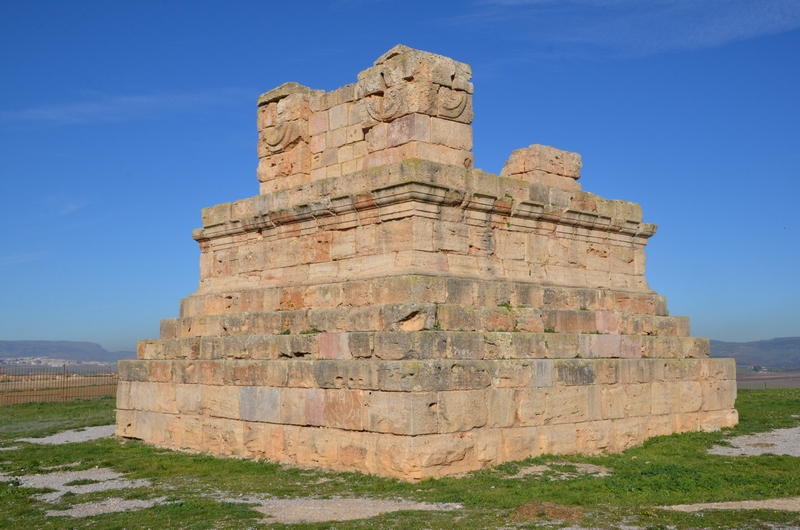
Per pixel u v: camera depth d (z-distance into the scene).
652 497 14.59
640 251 24.56
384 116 19.98
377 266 19.02
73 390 56.03
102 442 24.77
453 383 17.23
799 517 12.82
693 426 23.64
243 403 20.75
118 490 16.98
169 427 23.27
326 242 20.56
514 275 20.45
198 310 23.98
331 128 22.25
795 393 35.19
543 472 17.31
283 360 19.81
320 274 20.59
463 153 20.16
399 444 16.61
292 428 19.31
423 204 18.55
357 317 18.48
